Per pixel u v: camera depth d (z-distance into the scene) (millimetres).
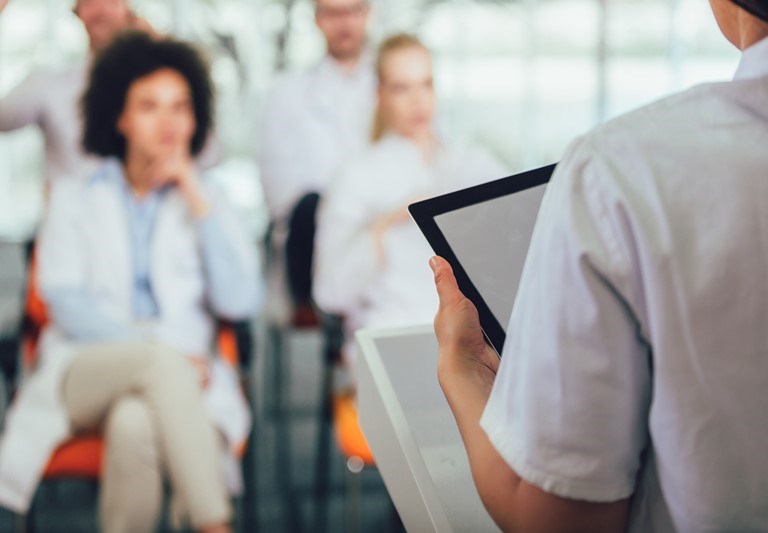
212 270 2143
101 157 2154
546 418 511
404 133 2348
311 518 2508
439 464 788
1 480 1913
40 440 1939
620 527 532
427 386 866
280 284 2793
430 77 2332
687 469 500
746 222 488
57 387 1979
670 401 492
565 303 501
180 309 2148
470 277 643
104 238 2123
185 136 2137
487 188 657
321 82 3273
